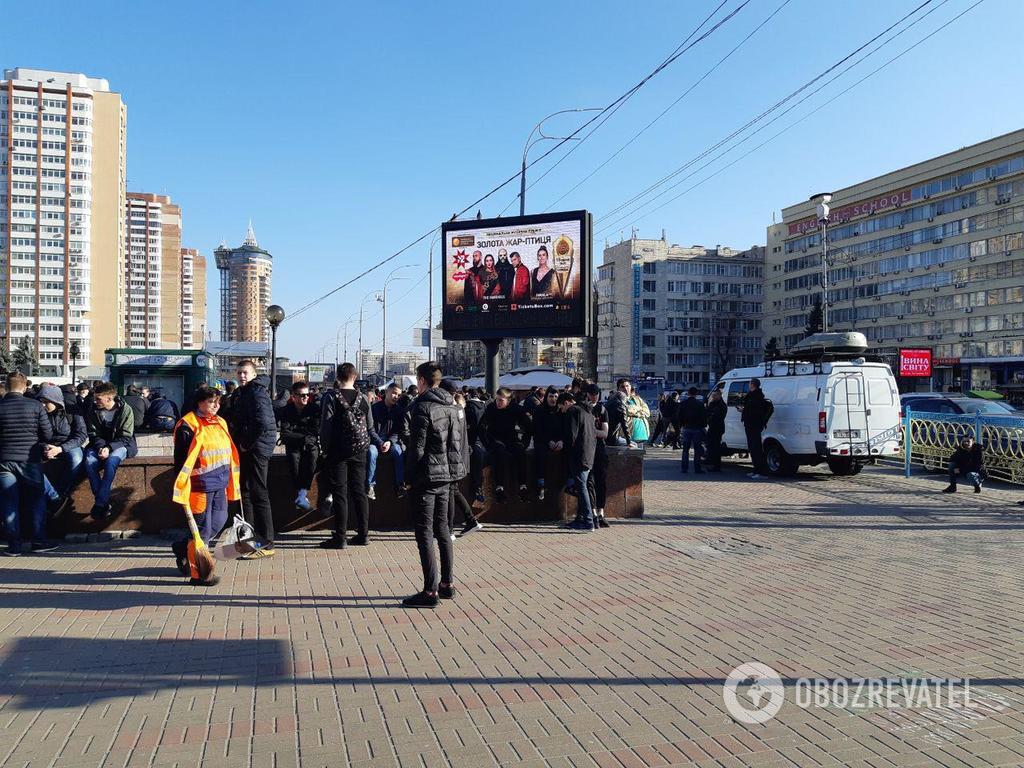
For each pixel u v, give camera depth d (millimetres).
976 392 20891
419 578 7168
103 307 112188
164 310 139125
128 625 5691
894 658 4977
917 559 7965
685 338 102812
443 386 6555
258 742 3799
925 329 75688
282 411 9219
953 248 72750
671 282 102625
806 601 6371
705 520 10281
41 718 4090
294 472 9094
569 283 12828
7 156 107000
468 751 3701
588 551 8383
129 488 8930
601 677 4648
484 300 13289
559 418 9930
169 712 4160
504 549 8492
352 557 8086
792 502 11867
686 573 7375
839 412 14508
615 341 105812
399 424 9727
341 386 8523
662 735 3871
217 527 7164
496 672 4734
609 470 10406
